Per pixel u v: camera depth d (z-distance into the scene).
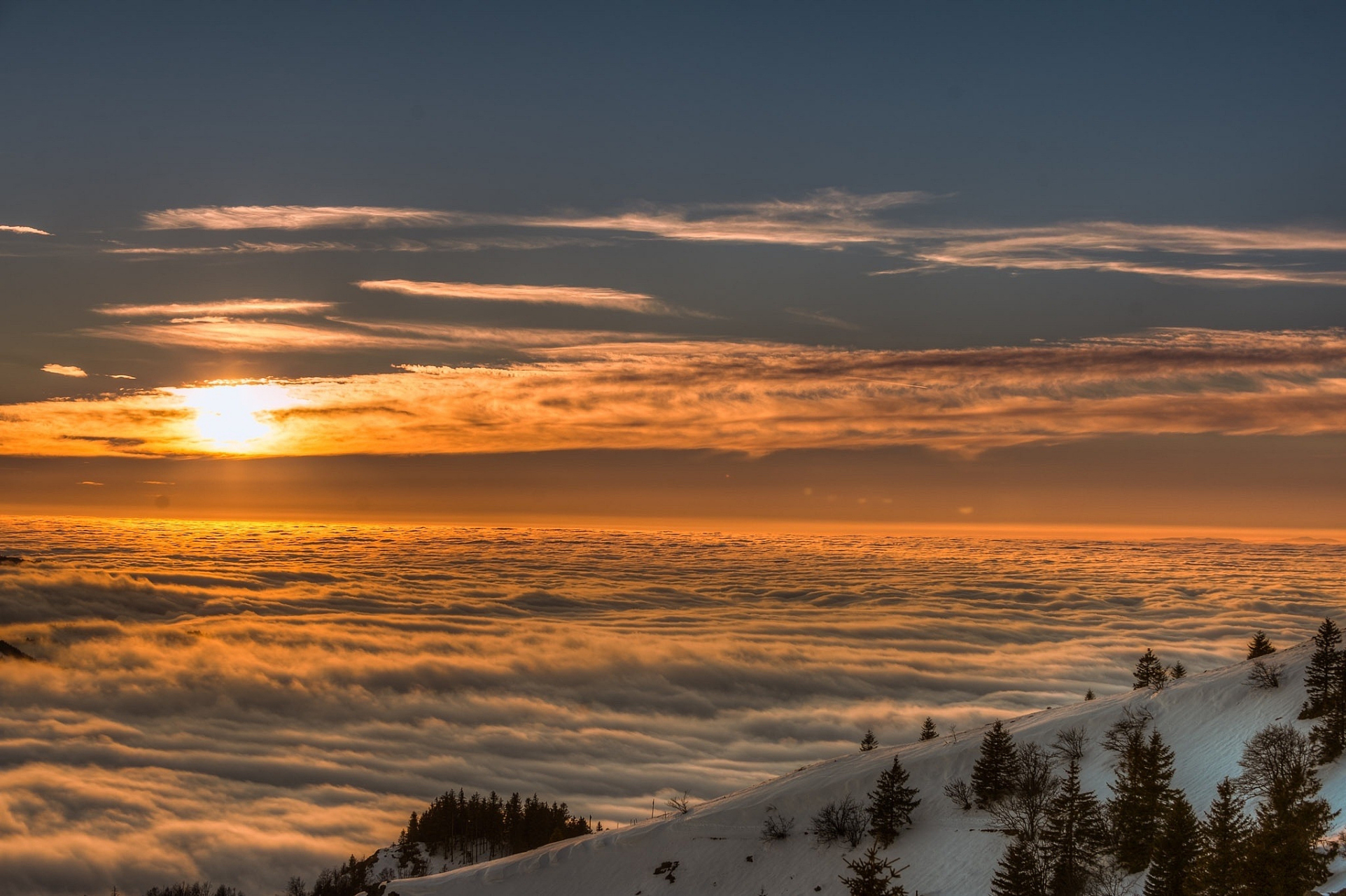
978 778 85.62
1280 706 87.31
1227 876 52.28
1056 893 66.25
